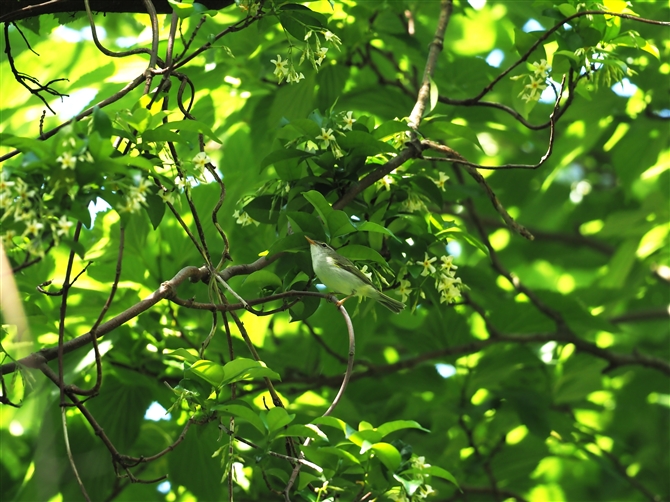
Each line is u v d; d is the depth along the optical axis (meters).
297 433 4.79
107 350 7.30
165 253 8.38
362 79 10.22
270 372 4.78
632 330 14.02
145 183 4.11
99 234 8.23
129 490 9.46
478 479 10.09
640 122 10.26
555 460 13.16
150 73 5.16
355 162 5.91
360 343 9.09
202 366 4.67
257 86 8.77
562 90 6.03
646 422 12.68
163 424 9.37
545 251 14.19
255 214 5.96
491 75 9.40
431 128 6.20
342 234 5.38
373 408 9.66
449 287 5.91
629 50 9.42
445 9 7.54
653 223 11.29
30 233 3.93
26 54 9.29
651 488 12.00
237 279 8.87
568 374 9.94
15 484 9.79
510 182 12.66
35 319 7.20
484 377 9.43
